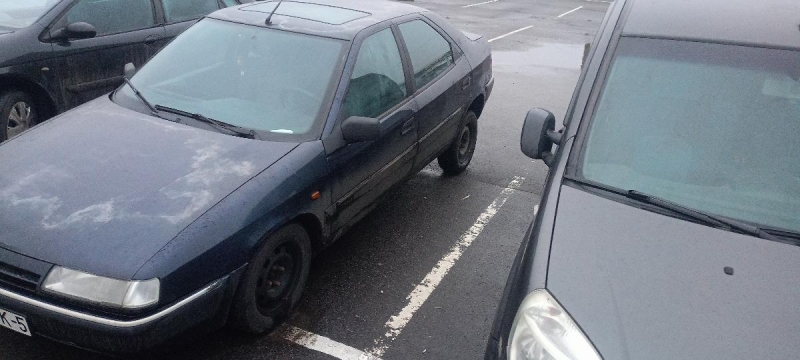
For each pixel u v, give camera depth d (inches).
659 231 100.8
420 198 215.9
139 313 109.0
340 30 168.2
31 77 209.2
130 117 151.4
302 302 154.0
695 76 119.0
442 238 190.4
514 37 561.3
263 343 138.6
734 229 102.3
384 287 163.3
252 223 126.0
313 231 150.3
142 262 109.8
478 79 223.3
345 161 151.9
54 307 109.8
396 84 176.9
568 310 88.2
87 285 108.5
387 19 184.1
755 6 131.2
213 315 122.8
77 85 223.8
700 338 84.1
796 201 106.7
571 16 733.3
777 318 86.8
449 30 216.2
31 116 216.5
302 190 138.1
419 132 184.5
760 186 108.6
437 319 152.3
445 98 197.6
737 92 116.2
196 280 116.6
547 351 85.7
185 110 153.2
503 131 293.0
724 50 120.6
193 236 116.2
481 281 169.5
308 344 139.7
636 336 84.7
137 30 239.1
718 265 94.9
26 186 124.6
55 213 117.8
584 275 92.8
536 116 129.0
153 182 126.8
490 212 209.3
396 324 149.1
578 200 107.3
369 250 180.1
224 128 146.5
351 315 150.9
